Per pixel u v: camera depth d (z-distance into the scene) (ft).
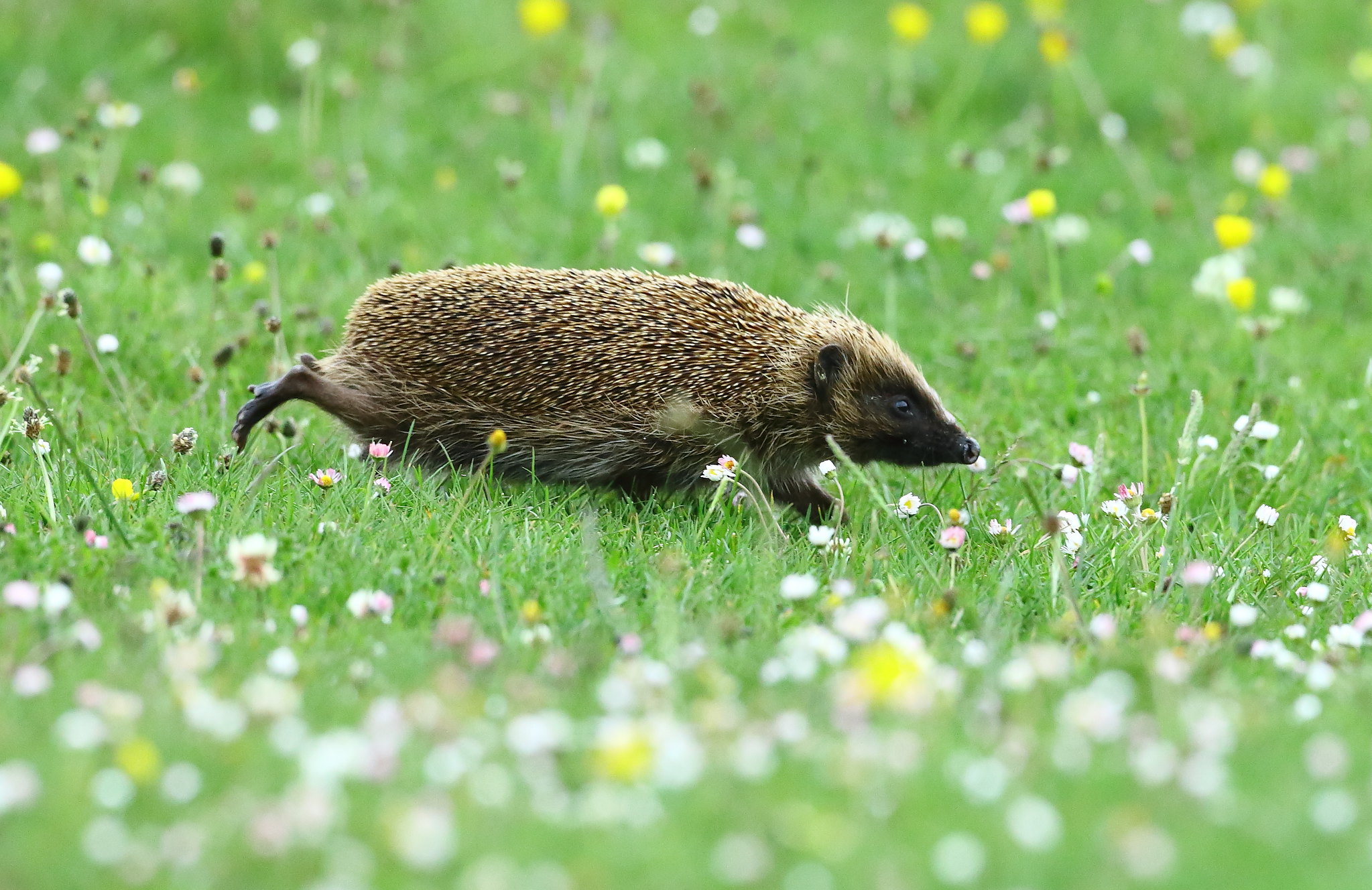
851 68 76.59
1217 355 49.73
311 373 36.37
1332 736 22.74
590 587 29.78
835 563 31.99
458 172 63.10
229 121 66.74
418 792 19.84
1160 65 78.07
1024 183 65.72
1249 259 59.21
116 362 41.42
